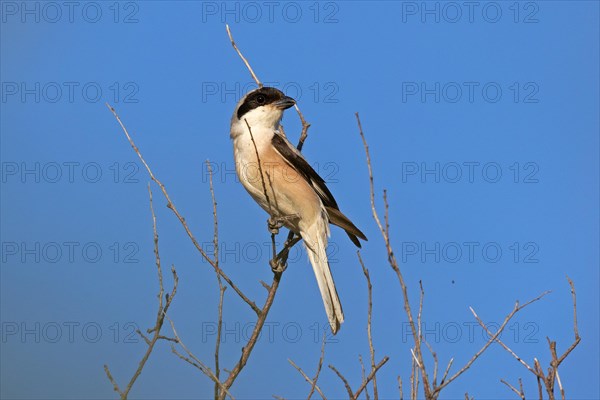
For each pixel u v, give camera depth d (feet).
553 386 23.06
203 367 25.48
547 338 23.89
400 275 23.00
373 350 23.45
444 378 23.48
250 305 29.50
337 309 36.09
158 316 25.75
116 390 24.77
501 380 24.08
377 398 23.06
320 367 24.77
